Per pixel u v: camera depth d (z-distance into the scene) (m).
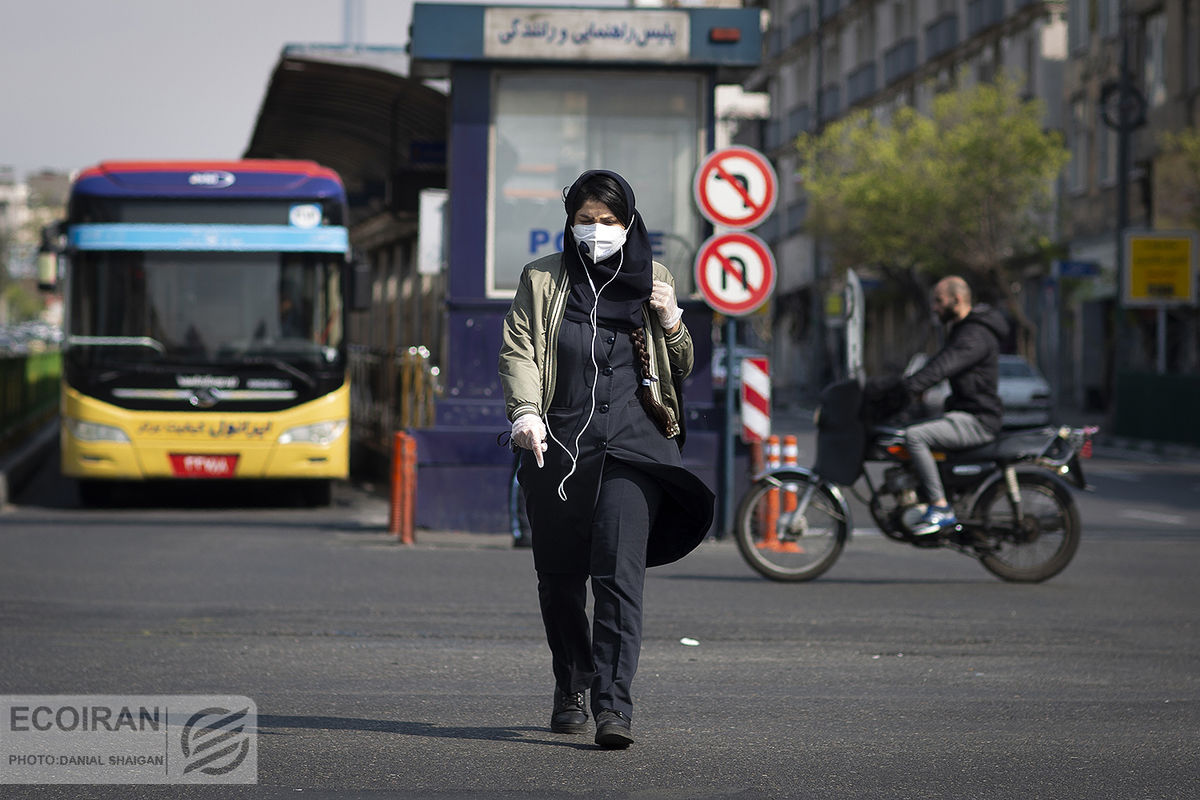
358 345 61.44
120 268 38.59
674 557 13.09
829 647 18.64
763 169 31.80
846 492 45.53
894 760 12.52
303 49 41.53
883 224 101.06
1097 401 103.25
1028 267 107.25
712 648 18.48
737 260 31.89
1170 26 90.69
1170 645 19.03
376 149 51.56
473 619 20.61
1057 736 13.57
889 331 140.62
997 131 96.56
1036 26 110.00
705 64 33.94
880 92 139.00
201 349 38.62
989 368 24.95
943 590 24.38
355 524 35.41
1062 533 25.16
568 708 13.34
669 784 11.59
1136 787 11.69
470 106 34.22
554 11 33.72
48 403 76.12
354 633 19.30
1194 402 68.19
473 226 34.22
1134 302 73.25
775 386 143.62
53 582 23.94
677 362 12.73
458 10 33.59
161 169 39.34
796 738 13.35
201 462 38.53
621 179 12.59
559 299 12.52
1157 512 41.19
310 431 38.88
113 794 11.22
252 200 39.22
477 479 33.09
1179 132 89.19
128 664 16.83
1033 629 20.27
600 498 12.47
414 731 13.45
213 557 27.77
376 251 62.62
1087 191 103.81
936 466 24.91
